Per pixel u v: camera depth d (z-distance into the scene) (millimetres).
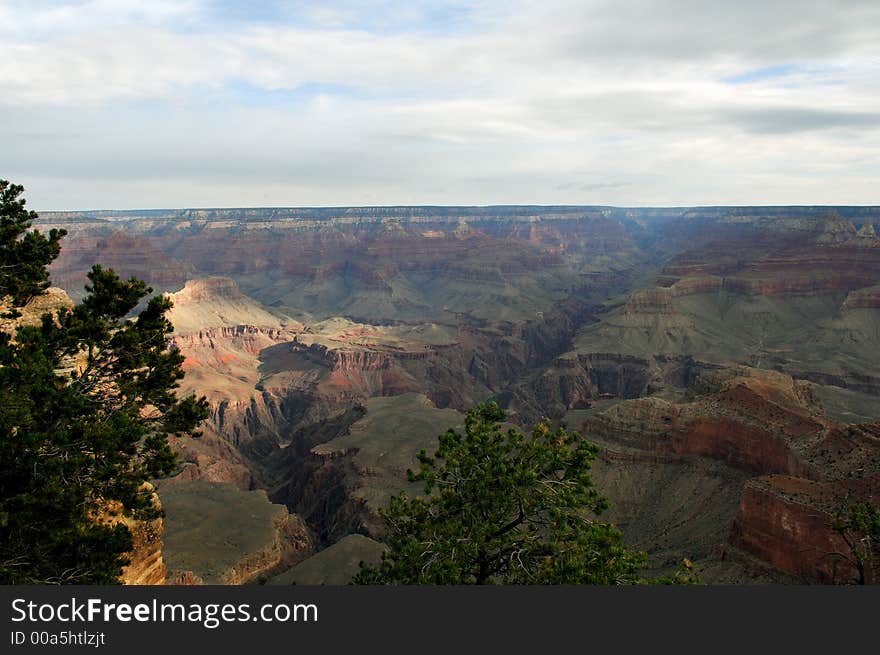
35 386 20141
